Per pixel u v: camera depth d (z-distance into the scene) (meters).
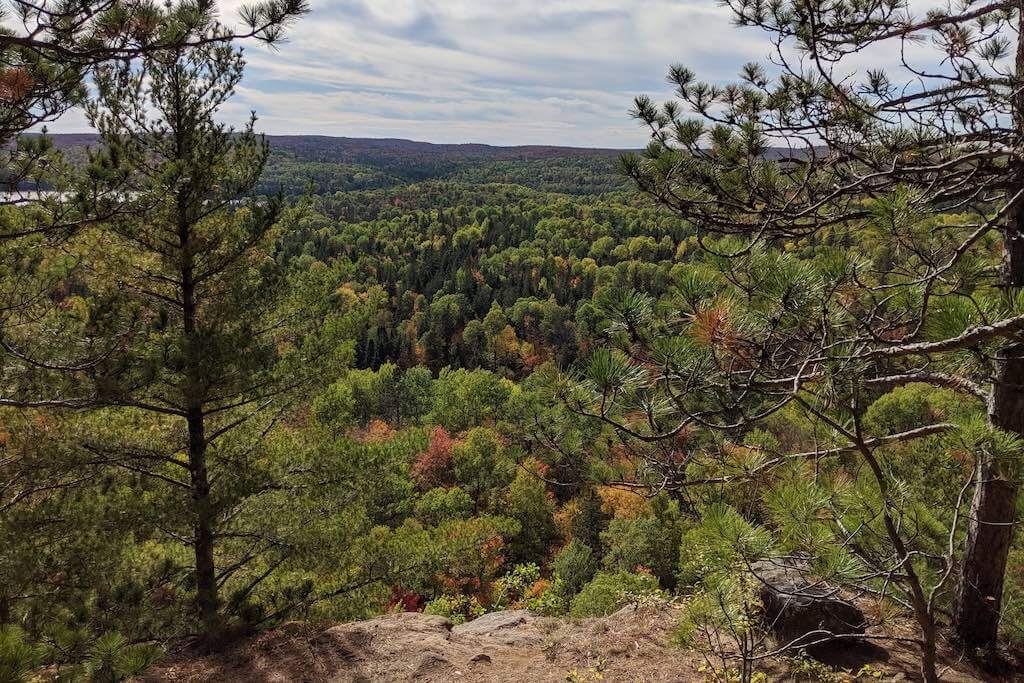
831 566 3.15
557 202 190.75
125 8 3.88
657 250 128.50
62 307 5.82
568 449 3.83
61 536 5.99
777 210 4.16
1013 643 4.71
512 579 22.34
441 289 116.31
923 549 4.18
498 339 92.81
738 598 3.35
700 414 3.33
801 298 2.71
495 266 131.25
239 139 6.79
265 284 7.06
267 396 7.22
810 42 3.93
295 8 3.75
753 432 3.95
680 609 5.70
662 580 25.34
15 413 6.33
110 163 5.38
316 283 7.42
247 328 6.62
